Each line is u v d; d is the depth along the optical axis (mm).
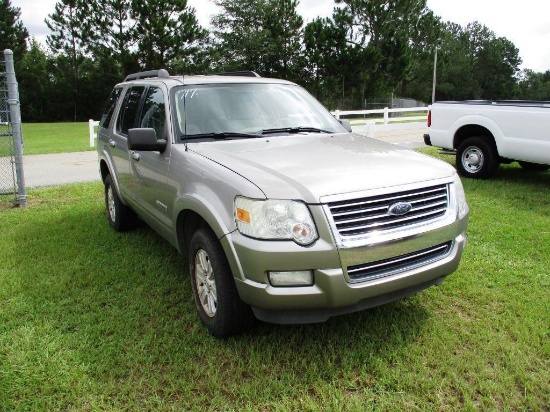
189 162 3465
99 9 40562
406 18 45312
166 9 40781
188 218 3557
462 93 75562
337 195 2764
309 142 3803
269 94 4508
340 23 42531
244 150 3535
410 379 2828
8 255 4871
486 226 5695
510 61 87000
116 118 5367
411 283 3000
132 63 41656
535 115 7203
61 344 3227
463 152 8516
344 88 43531
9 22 49281
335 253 2723
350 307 2889
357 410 2582
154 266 4578
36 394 2738
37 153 13375
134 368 2975
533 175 8688
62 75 51719
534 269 4430
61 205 7039
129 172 4742
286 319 2877
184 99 4094
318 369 2963
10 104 6734
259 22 48031
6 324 3479
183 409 2621
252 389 2762
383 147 3742
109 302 3855
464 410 2576
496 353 3090
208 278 3322
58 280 4262
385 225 2887
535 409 2594
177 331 3379
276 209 2742
